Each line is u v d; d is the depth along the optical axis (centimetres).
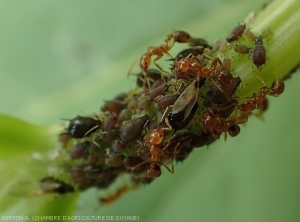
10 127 7
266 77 6
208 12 8
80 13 9
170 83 6
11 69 9
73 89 8
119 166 6
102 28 9
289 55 6
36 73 8
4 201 7
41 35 9
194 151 8
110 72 8
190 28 8
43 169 7
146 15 9
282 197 8
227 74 6
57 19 9
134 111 6
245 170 8
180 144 6
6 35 9
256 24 6
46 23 9
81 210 8
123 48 8
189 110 6
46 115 8
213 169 8
